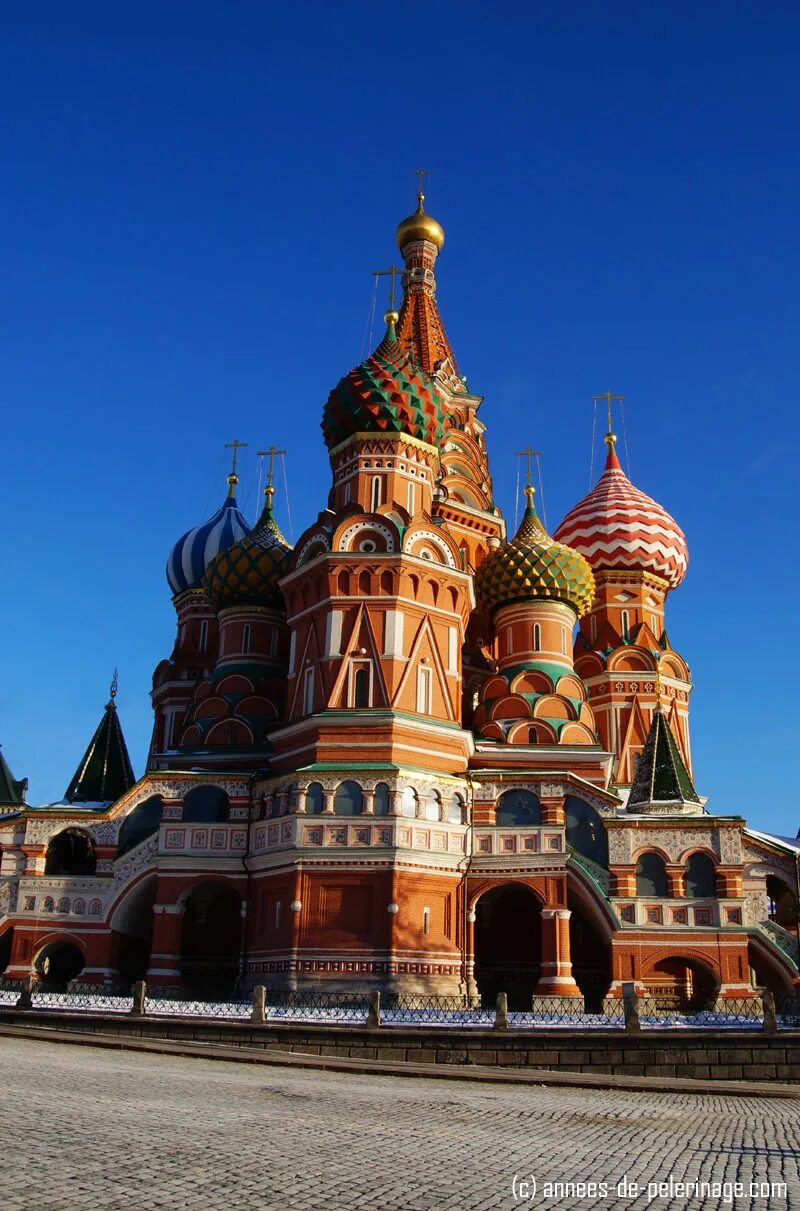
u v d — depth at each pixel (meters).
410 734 41.44
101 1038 26.41
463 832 41.00
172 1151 10.94
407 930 38.47
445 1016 31.11
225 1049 25.23
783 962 37.72
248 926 40.78
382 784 39.78
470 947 40.00
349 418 46.03
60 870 43.84
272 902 40.03
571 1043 25.77
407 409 45.91
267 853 40.31
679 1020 30.95
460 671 44.06
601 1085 21.91
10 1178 9.12
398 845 38.81
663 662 57.16
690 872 38.78
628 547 59.47
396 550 42.75
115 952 42.03
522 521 51.78
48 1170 9.57
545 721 46.25
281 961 38.34
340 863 38.84
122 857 42.47
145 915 44.03
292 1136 12.51
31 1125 11.88
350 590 42.72
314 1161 11.00
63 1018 29.58
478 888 40.66
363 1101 16.64
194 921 44.88
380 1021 28.06
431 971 38.34
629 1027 26.03
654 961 37.53
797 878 40.53
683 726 57.59
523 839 40.91
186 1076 19.06
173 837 41.78
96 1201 8.58
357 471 45.53
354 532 43.41
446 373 58.59
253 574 49.41
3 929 42.16
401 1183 10.17
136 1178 9.52
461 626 44.47
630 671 56.59
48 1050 23.36
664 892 38.72
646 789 42.16
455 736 42.53
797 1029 25.94
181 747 47.28
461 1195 9.80
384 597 42.44
